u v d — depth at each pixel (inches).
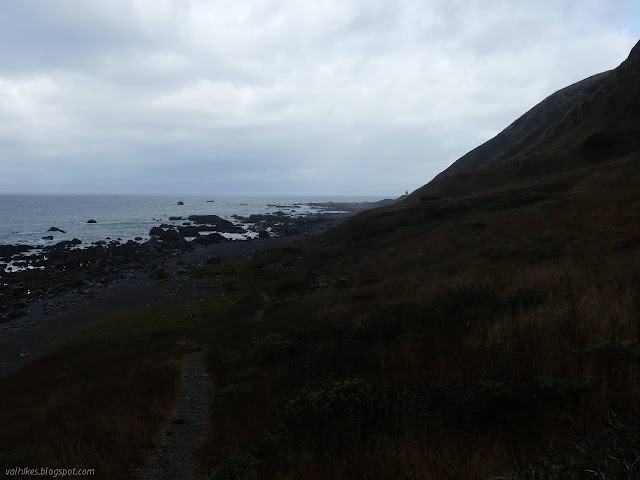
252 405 341.1
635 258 468.8
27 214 5836.6
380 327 438.0
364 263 1349.7
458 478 160.9
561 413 188.9
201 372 549.3
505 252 832.3
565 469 136.9
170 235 3191.4
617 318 279.1
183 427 355.6
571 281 433.7
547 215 1088.8
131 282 1800.0
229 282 1545.3
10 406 556.7
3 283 1800.0
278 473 210.5
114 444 302.8
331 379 324.2
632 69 2345.0
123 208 7618.1
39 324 1269.7
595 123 2249.0
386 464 181.3
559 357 244.5
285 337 541.0
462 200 1801.2
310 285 1195.9
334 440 226.5
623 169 1425.9
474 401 212.1
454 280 689.6
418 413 229.0
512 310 389.4
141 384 485.1
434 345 340.2
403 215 1886.1
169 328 997.8
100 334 1050.7
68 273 1999.3
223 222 4574.3
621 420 158.2
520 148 3206.2
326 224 4256.9
